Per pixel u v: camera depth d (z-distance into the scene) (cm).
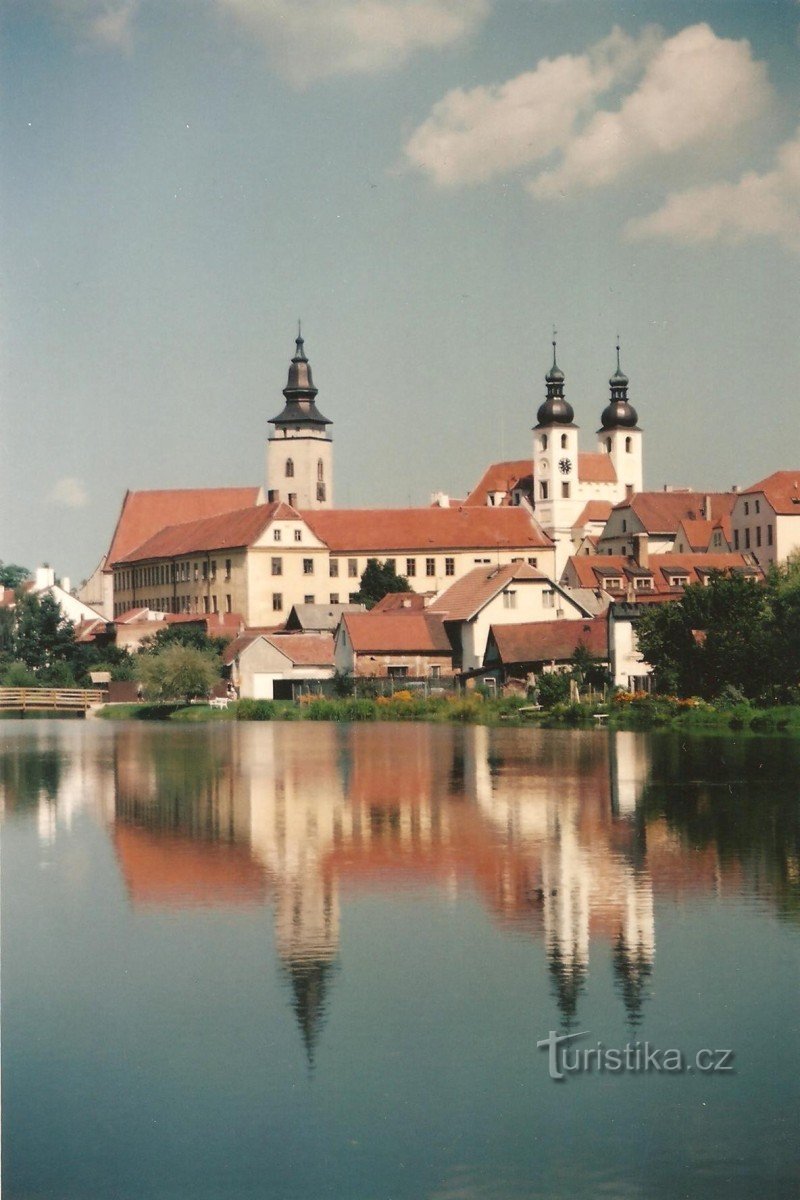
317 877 4309
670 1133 2558
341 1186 2411
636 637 11581
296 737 9925
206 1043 2947
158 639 17788
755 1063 2814
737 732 8744
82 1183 2444
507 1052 2888
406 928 3691
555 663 12912
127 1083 2775
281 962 3428
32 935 3700
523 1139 2564
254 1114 2666
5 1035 3011
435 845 4794
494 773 6831
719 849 4609
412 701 12562
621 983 3234
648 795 5841
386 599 17638
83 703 15375
